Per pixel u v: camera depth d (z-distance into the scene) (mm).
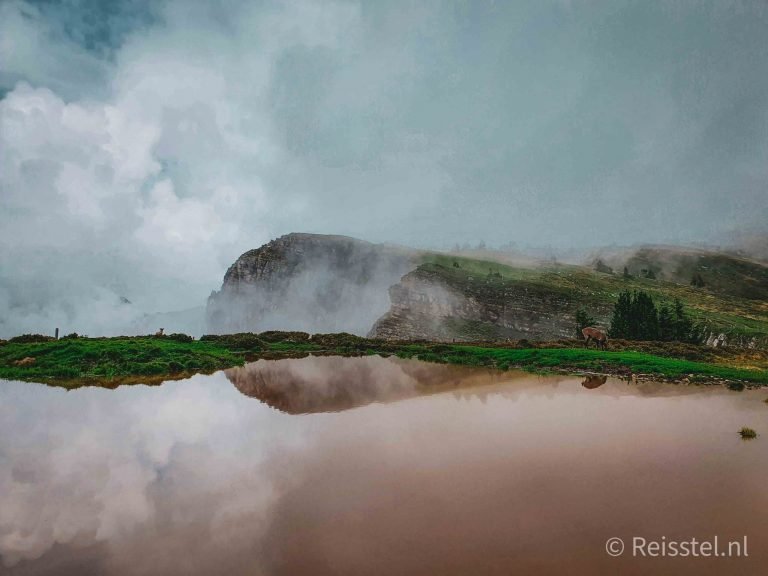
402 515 9953
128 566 8031
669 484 11727
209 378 29672
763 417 19438
